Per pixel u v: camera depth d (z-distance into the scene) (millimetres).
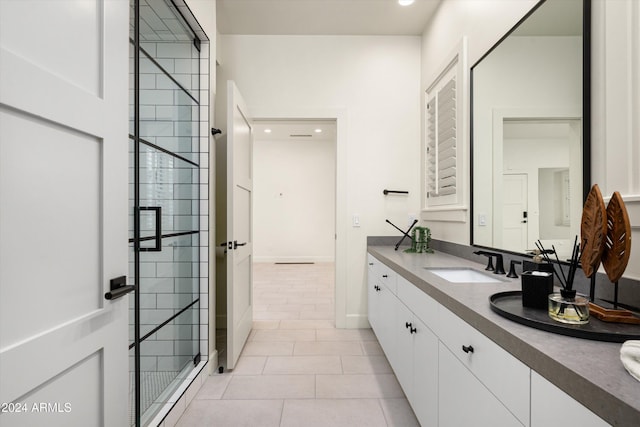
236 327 2250
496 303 1000
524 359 713
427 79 2812
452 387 1108
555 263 1312
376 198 3023
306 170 7238
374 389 1936
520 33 1545
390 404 1780
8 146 649
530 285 946
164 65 1715
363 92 3018
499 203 1724
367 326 3008
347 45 3014
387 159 3023
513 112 1601
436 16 2621
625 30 1004
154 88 1610
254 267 6551
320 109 2986
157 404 1603
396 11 2656
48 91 730
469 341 983
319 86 3000
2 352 626
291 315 3398
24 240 681
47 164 739
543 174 1378
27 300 685
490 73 1812
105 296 907
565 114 1248
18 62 661
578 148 1188
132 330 1396
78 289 827
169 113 1770
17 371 655
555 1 1312
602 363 610
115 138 970
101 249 910
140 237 1458
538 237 1418
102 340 908
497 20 1755
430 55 2758
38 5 714
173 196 1793
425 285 1375
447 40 2404
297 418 1655
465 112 2104
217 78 2963
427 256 2281
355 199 3018
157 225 1402
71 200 809
